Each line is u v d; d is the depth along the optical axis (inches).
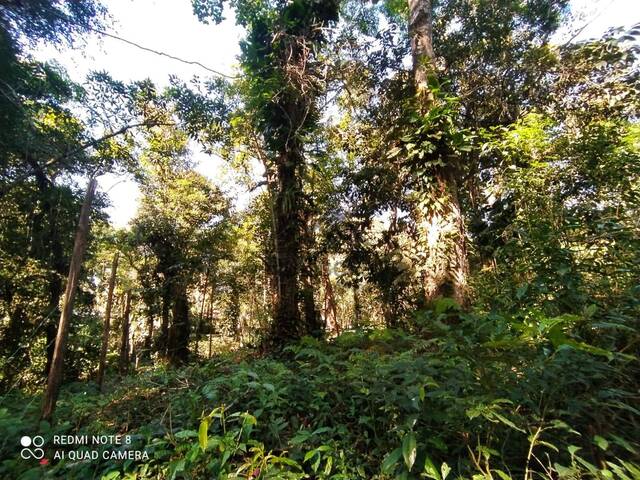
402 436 73.9
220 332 666.2
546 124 190.7
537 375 69.0
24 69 278.7
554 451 69.0
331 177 398.0
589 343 82.0
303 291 286.8
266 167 379.2
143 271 549.6
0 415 113.6
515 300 110.1
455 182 221.5
